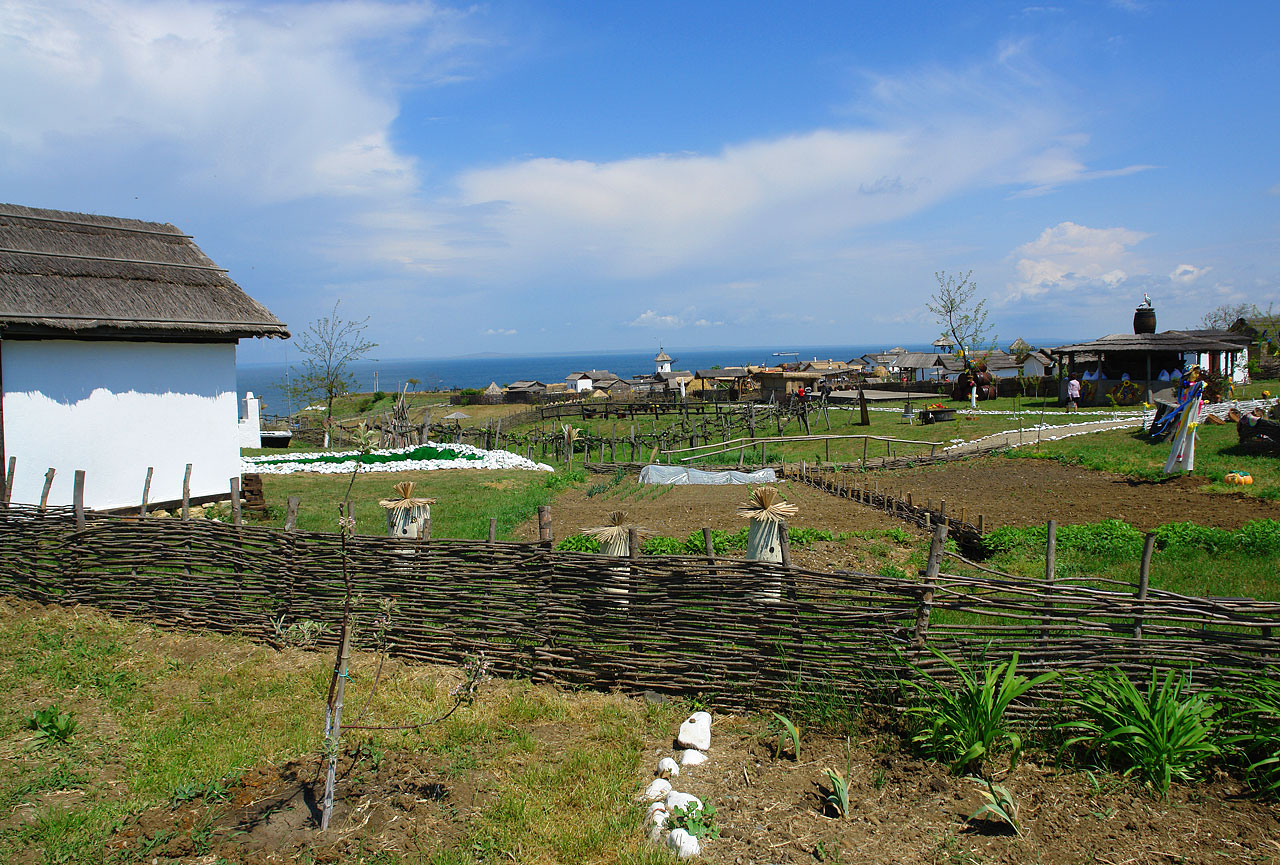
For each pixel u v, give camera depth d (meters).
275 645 7.63
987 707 5.07
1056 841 4.27
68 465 12.05
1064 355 37.62
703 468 22.00
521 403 84.38
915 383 58.16
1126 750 4.95
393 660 7.20
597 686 6.59
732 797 4.87
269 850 4.34
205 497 13.87
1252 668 5.34
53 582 8.80
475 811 4.76
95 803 4.91
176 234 15.33
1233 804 4.55
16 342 11.45
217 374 13.98
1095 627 5.60
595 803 4.82
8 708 6.30
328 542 7.49
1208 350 32.38
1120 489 15.81
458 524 14.29
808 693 5.96
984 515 13.76
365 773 5.15
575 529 13.82
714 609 6.36
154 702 6.45
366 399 65.56
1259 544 10.09
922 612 5.79
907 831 4.43
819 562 10.52
